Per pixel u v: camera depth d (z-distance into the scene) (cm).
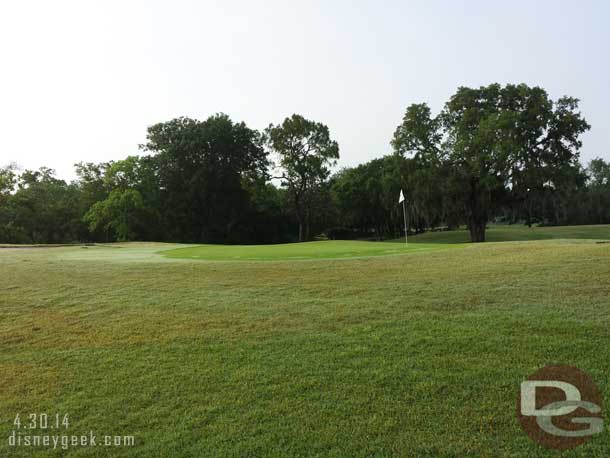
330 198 5450
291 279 991
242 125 4953
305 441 369
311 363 514
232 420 405
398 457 343
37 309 807
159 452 365
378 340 572
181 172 4706
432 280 893
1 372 535
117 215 4453
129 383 489
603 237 4178
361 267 1100
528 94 3322
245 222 5053
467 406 407
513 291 756
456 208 3578
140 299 850
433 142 3616
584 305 654
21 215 4831
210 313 735
